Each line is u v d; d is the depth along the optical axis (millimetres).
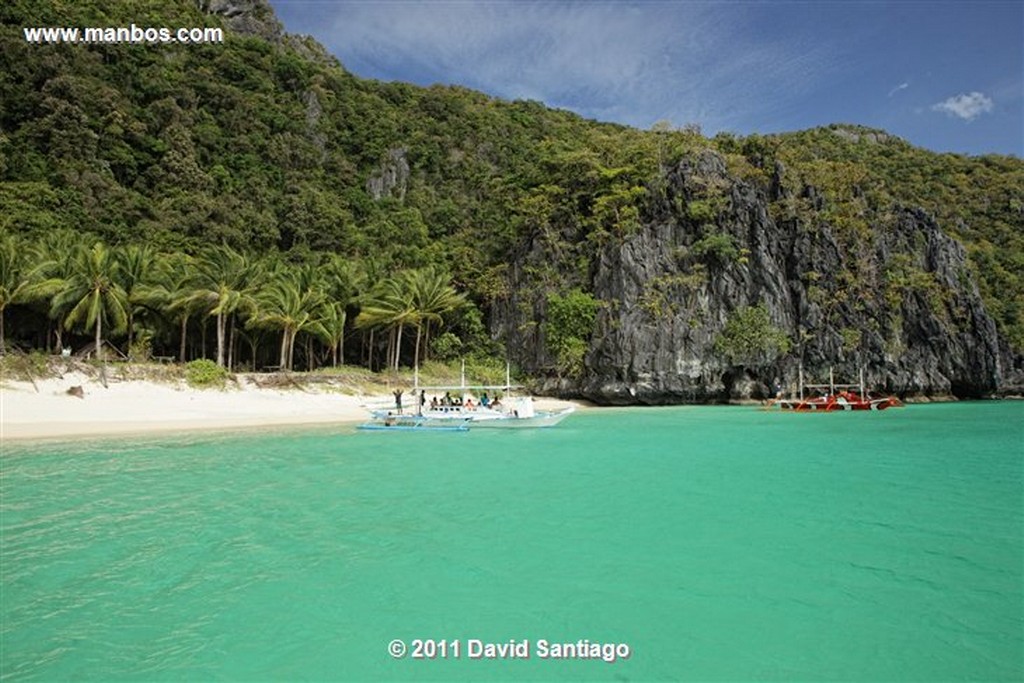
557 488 16422
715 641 7684
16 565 10234
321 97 92438
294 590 9250
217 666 7074
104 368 36281
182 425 31297
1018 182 91375
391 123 93875
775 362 54906
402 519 13172
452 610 8570
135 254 44344
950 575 9875
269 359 52469
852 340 56719
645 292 52844
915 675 6902
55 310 38688
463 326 60406
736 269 55156
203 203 62688
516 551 11016
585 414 44094
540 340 56219
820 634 7871
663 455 22906
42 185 54812
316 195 72875
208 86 79188
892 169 97625
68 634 7824
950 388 61594
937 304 62750
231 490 16016
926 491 16172
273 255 61906
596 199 59375
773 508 14180
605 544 11414
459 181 87938
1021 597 9016
